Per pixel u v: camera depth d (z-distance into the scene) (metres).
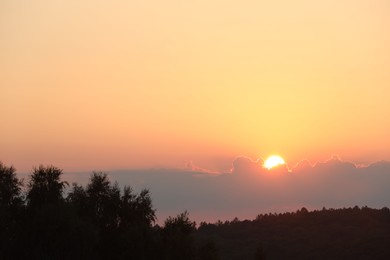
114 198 68.25
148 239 65.56
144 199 69.62
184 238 67.75
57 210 60.72
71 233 60.09
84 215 66.50
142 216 68.94
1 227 59.50
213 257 69.88
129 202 68.81
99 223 67.00
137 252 64.56
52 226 59.84
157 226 70.75
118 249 64.81
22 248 60.22
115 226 67.94
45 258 59.84
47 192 63.81
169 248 66.38
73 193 67.81
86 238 60.94
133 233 65.00
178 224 71.50
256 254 103.56
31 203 63.62
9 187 63.19
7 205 62.00
